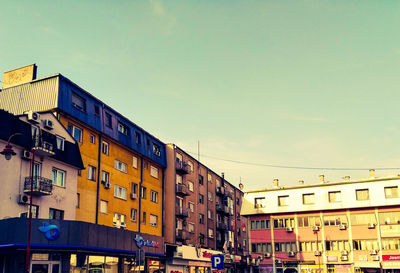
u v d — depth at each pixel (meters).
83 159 33.88
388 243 51.25
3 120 25.73
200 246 52.22
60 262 25.52
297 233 56.34
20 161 26.56
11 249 23.56
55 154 29.00
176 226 48.81
